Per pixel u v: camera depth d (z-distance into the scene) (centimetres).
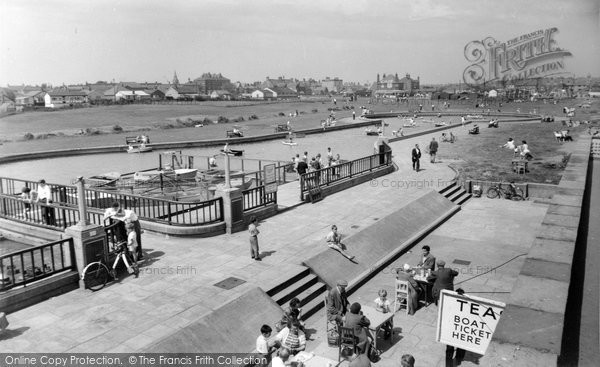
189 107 13550
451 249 1867
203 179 2681
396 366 1045
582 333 720
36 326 1084
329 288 1439
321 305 1352
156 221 1808
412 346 1130
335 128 6731
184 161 3916
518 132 5872
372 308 1174
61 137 6066
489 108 9375
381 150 3200
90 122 8400
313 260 1508
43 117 9312
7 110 10469
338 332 1099
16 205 1956
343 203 2342
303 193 2352
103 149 4447
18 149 4744
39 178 3138
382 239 1831
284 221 2012
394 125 7456
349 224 1967
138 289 1291
